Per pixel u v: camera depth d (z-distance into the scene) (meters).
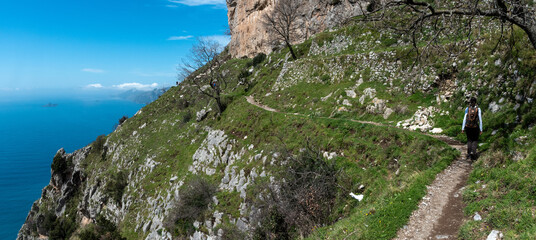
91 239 38.00
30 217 73.31
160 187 39.47
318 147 20.88
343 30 41.03
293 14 56.56
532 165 7.81
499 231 6.39
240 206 23.67
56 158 71.31
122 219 41.72
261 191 21.91
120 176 49.50
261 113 34.31
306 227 14.05
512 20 8.60
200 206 27.58
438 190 9.60
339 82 31.22
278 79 43.12
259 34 73.62
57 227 57.41
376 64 28.23
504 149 10.30
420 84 21.69
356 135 19.47
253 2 75.75
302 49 46.97
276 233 14.99
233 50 90.50
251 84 50.84
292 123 27.53
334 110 27.16
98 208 50.12
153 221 34.00
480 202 7.79
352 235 9.05
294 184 17.69
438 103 19.19
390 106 22.25
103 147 68.94
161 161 45.31
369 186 14.49
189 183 30.86
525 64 13.08
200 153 37.78
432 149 13.57
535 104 11.27
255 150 28.94
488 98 14.84
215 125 43.06
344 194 15.06
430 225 7.96
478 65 17.52
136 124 68.38
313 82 35.19
